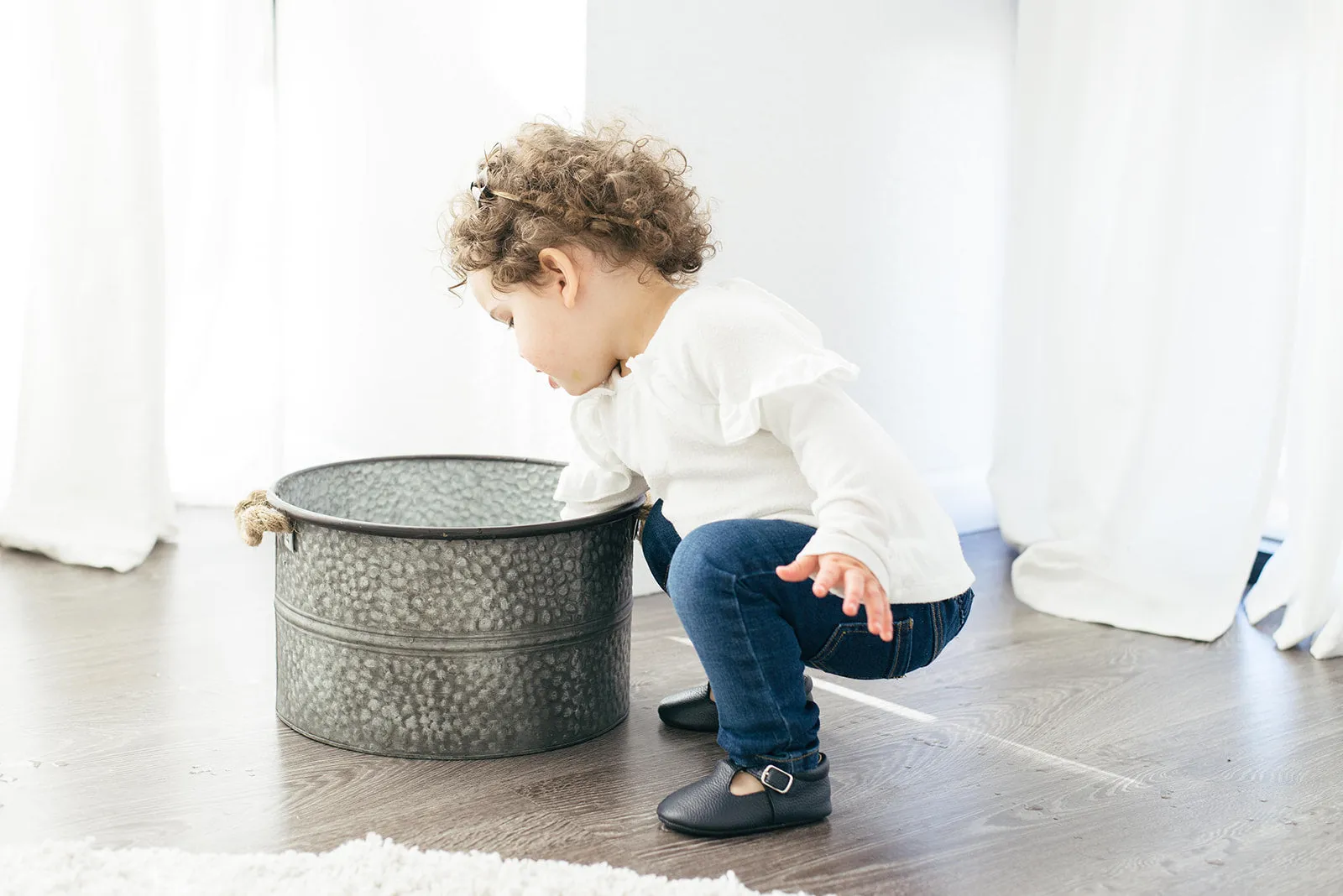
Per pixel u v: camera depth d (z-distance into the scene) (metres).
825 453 1.12
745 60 2.00
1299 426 1.85
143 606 1.82
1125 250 1.93
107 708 1.42
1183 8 1.82
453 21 2.08
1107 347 1.95
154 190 2.07
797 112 2.08
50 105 2.03
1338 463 1.71
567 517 1.43
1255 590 1.94
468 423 2.15
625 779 1.28
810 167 2.12
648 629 1.81
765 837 1.16
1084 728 1.47
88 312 2.05
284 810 1.18
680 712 1.42
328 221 2.38
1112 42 2.00
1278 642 1.79
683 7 1.91
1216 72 1.83
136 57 2.04
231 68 2.37
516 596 1.29
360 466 1.58
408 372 2.25
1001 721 1.49
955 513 2.44
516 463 1.62
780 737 1.17
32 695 1.45
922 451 2.39
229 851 1.10
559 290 1.22
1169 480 1.90
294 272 2.46
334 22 2.31
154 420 2.11
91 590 1.89
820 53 2.10
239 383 2.46
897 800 1.25
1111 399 1.95
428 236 2.18
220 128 2.38
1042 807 1.25
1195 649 1.79
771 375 1.13
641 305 1.26
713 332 1.15
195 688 1.50
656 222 1.24
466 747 1.31
